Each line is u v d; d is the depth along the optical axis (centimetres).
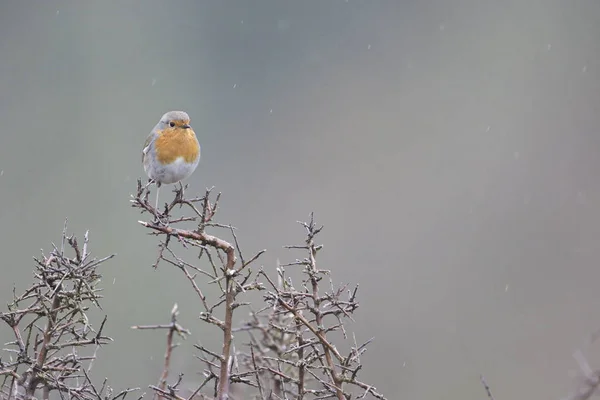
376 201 1861
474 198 1830
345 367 459
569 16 2361
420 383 1153
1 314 455
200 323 1238
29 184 1814
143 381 1020
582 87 2219
